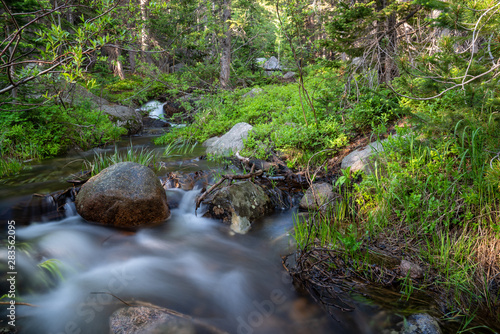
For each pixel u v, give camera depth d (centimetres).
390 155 466
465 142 403
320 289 315
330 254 359
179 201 538
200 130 1073
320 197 502
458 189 382
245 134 784
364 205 444
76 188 534
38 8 714
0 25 717
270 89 1288
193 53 1784
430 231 362
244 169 606
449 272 318
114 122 1202
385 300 291
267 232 455
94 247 403
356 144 618
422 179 417
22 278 305
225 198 486
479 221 341
